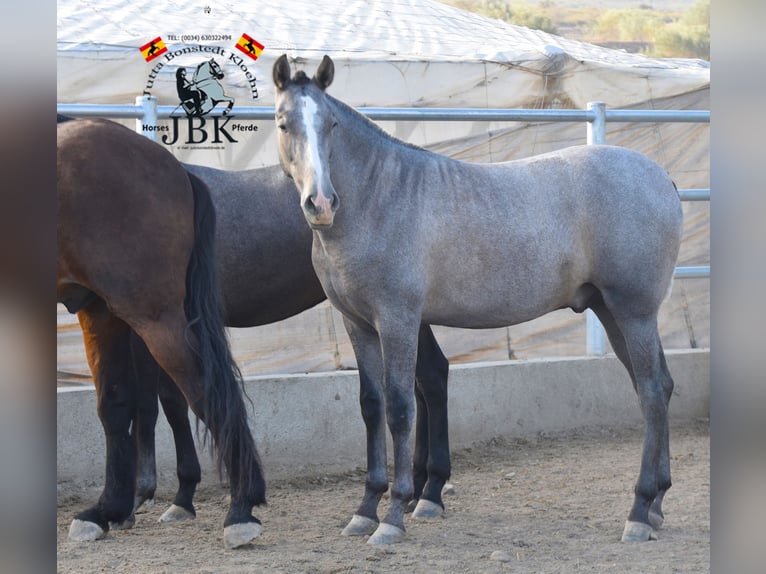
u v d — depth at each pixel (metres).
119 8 13.09
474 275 5.89
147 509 6.88
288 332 9.77
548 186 6.02
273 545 5.77
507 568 5.16
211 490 7.53
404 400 5.73
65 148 5.38
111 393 5.94
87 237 5.34
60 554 5.57
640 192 5.96
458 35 14.60
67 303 5.63
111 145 5.52
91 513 5.98
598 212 5.95
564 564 5.23
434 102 11.54
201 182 5.87
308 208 5.19
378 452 6.07
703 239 11.95
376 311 5.76
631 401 9.33
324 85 5.65
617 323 6.03
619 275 5.90
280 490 7.49
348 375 8.20
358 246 5.68
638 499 5.81
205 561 5.39
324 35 13.30
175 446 7.12
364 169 5.71
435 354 6.53
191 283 5.68
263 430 7.87
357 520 6.02
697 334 11.64
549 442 8.73
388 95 11.39
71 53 10.17
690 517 6.32
